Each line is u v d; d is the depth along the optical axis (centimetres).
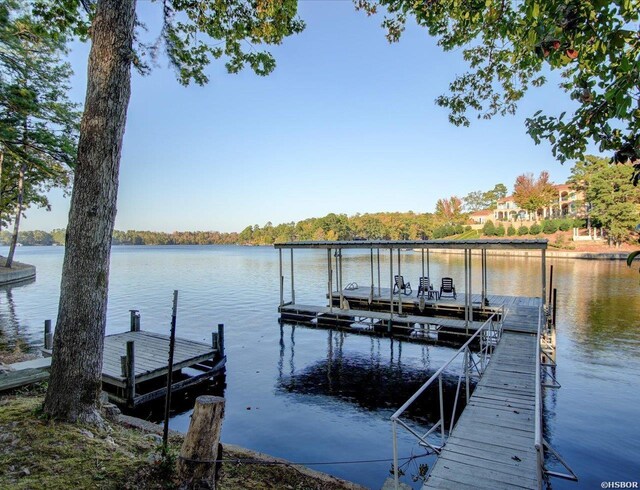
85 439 381
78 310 417
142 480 327
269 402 831
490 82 677
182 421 741
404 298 1753
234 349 1234
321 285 2745
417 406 812
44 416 406
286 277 3312
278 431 699
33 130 1376
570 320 1526
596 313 1641
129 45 435
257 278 3250
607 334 1327
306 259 5888
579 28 245
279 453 622
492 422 517
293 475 440
